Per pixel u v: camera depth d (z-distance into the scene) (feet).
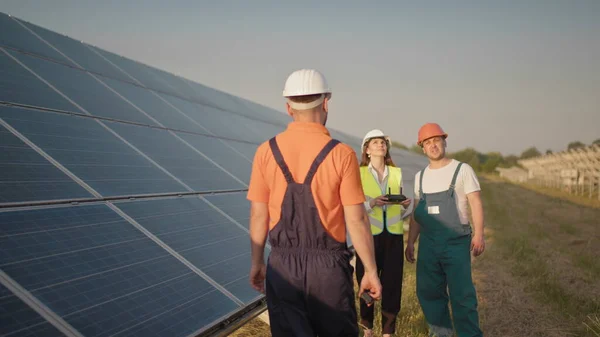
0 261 7.86
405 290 20.89
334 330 7.77
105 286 8.66
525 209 61.11
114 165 14.55
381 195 15.17
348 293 7.79
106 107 19.89
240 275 11.80
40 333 6.79
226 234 14.03
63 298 7.79
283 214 7.66
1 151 11.49
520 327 17.51
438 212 14.16
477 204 14.02
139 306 8.61
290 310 7.75
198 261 11.42
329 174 7.42
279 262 7.79
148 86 28.89
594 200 77.92
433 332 15.20
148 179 14.97
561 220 48.14
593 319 17.76
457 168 14.26
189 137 22.86
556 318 18.33
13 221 9.16
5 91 15.29
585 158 84.53
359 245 7.63
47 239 9.15
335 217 7.64
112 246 10.08
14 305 7.05
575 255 29.40
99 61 27.43
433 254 14.33
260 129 37.86
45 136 13.70
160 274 10.00
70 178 12.15
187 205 14.58
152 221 12.25
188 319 8.95
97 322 7.65
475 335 13.65
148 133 19.66
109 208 11.71
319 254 7.64
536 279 23.08
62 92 18.35
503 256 29.27
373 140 15.94
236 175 21.22
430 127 14.53
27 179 10.95
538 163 132.87
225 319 9.55
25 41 22.24
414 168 61.05
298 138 7.71
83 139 15.12
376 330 16.48
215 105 36.81
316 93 7.73
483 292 21.68
